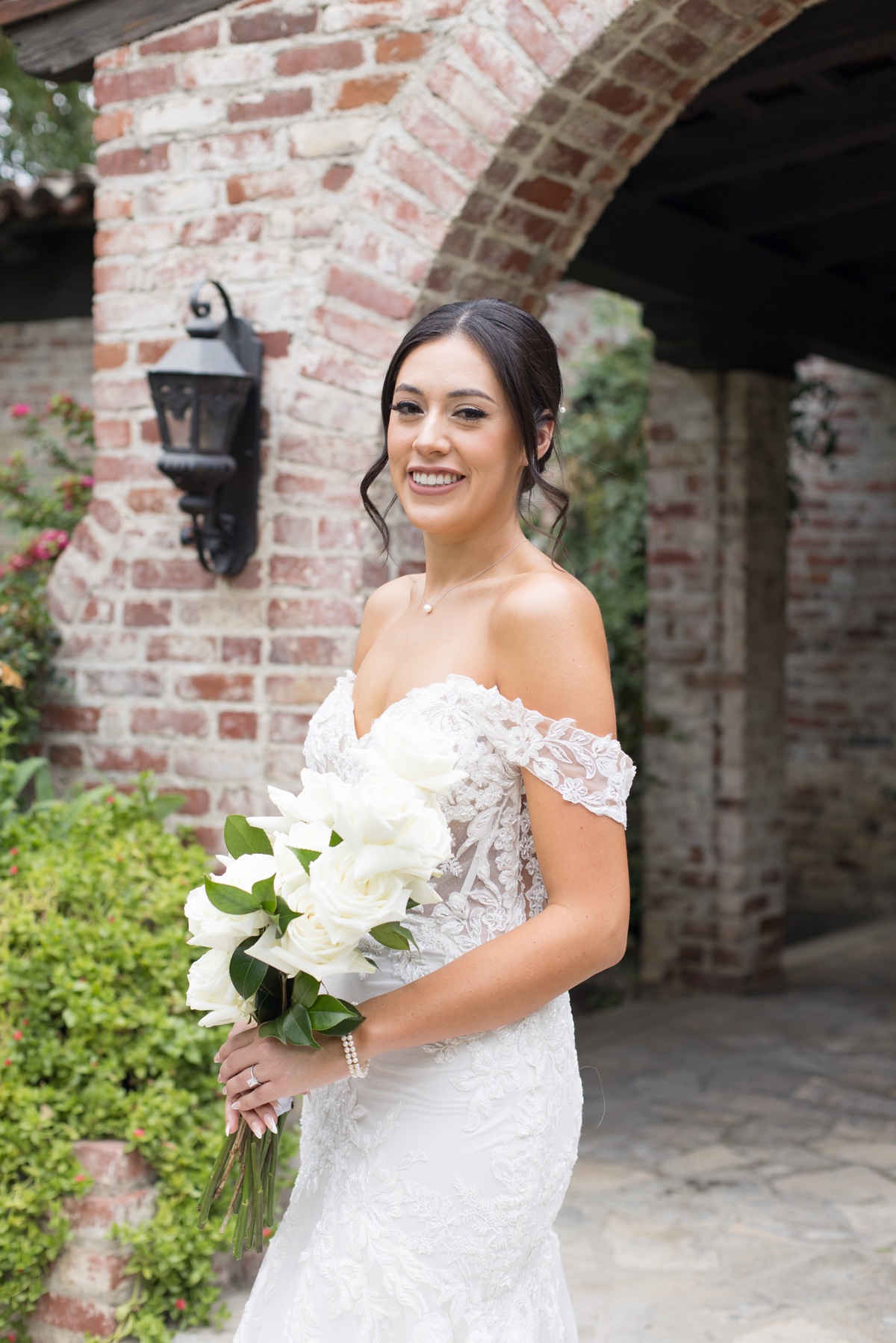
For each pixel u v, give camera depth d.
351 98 3.28
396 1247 1.59
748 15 2.94
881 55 3.97
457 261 3.29
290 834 1.52
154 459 3.57
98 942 2.85
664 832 5.87
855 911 7.87
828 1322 2.79
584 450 7.39
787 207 4.86
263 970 1.51
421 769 1.48
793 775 8.09
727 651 5.70
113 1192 2.68
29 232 6.20
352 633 3.32
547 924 1.55
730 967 5.73
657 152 4.41
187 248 3.50
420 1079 1.63
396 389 1.70
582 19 2.99
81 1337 2.66
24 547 4.45
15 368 7.35
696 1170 3.70
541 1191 1.66
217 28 3.44
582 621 1.61
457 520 1.67
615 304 7.52
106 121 3.59
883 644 7.81
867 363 6.30
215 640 3.48
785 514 5.99
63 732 3.68
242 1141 1.71
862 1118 4.15
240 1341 1.76
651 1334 2.73
